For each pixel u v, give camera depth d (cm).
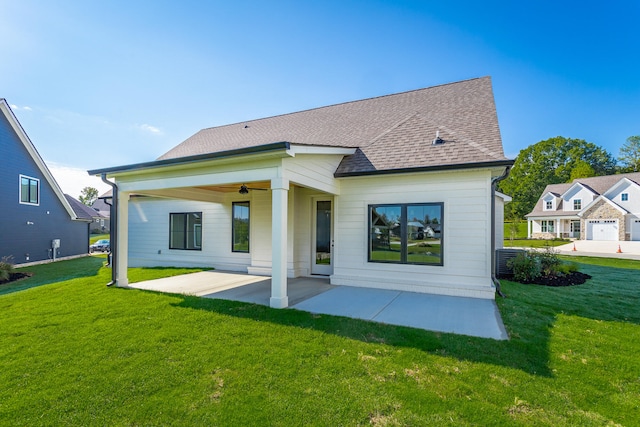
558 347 405
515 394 297
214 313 550
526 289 771
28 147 1540
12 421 263
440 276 727
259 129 1342
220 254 1166
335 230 840
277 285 591
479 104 933
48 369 351
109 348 405
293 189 951
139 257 1352
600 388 311
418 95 1145
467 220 705
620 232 2950
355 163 815
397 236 772
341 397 295
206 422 262
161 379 329
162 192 909
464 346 404
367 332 457
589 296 697
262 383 321
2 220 1412
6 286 979
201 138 1491
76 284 834
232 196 1141
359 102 1266
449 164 691
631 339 436
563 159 5278
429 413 271
